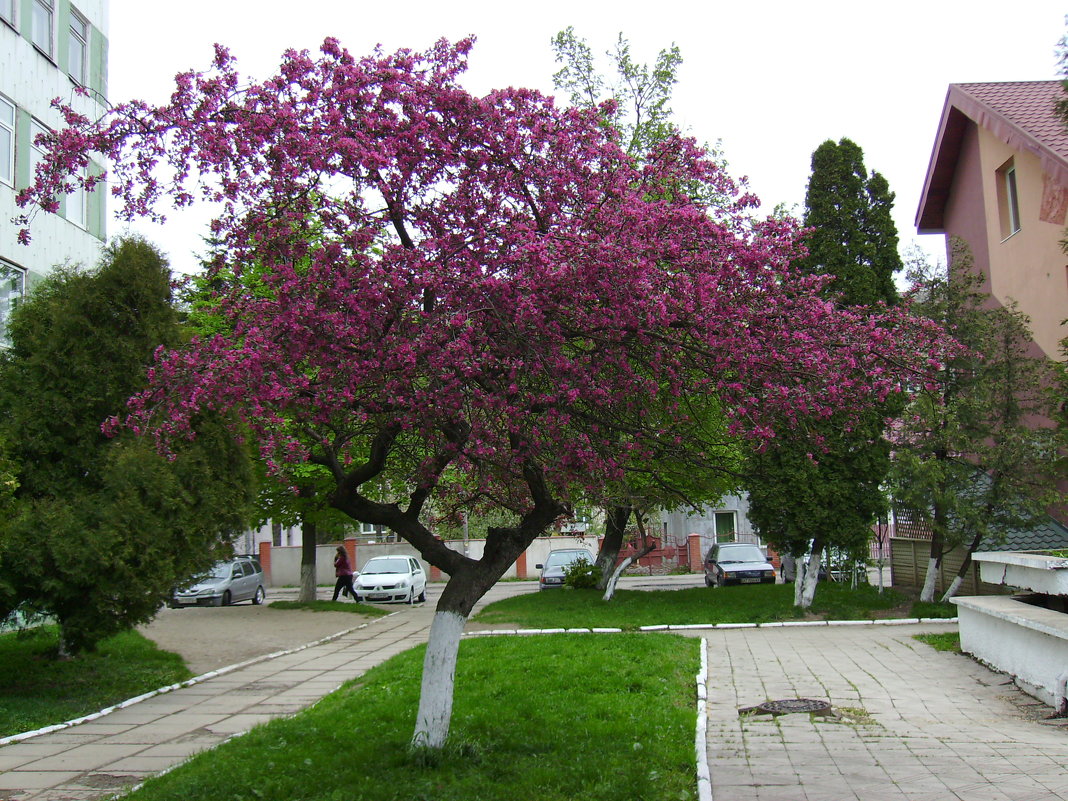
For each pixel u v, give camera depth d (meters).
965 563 17.45
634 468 7.63
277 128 6.22
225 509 12.52
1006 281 18.45
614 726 7.91
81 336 12.04
